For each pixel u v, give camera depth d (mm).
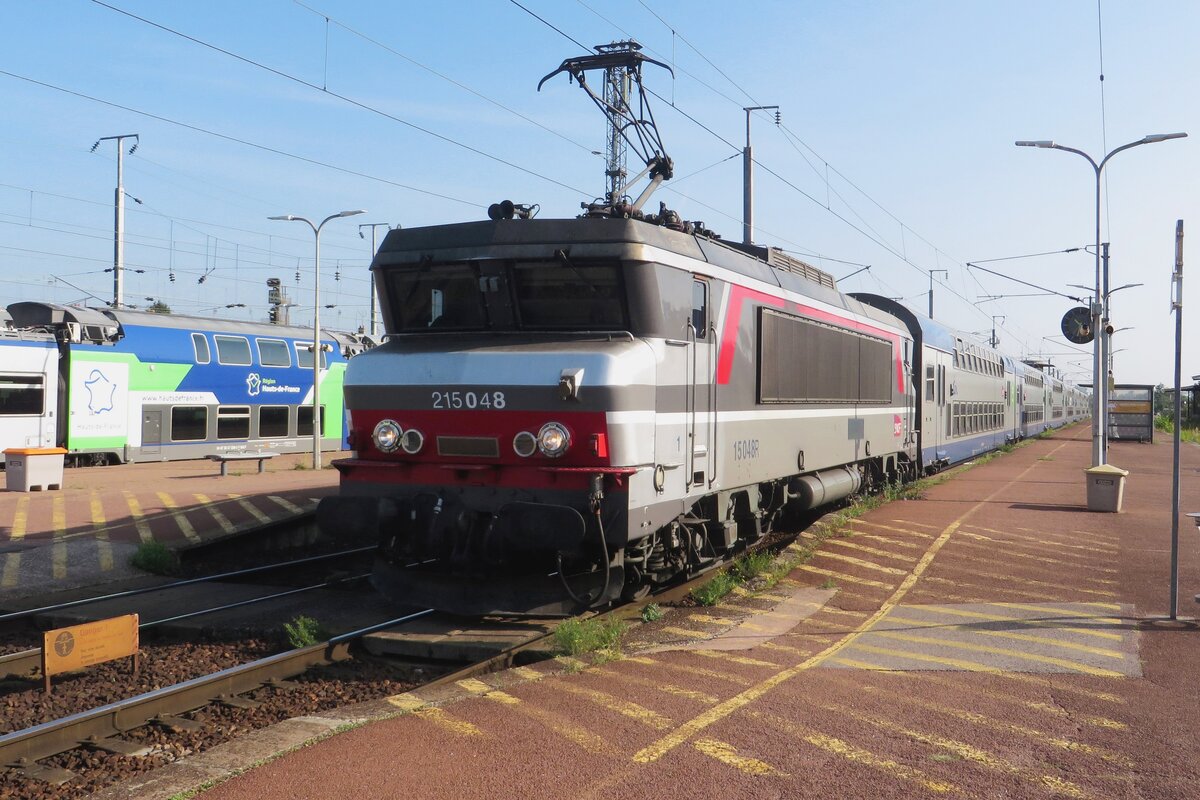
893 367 17812
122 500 17109
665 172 12461
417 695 6602
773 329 11453
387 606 10031
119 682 7672
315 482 20422
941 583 10312
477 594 8891
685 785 5016
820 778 5102
